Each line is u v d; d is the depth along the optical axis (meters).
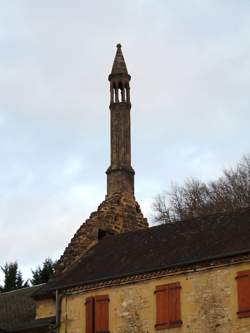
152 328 32.03
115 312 33.25
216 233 34.03
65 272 37.94
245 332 29.77
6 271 61.91
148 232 37.69
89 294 34.44
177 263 32.12
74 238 39.62
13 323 38.38
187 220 37.00
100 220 40.81
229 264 30.98
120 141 44.47
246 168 55.09
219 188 55.19
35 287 43.19
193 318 31.19
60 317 34.97
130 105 45.66
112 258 36.28
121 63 46.44
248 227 33.19
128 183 43.72
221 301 30.72
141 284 33.00
